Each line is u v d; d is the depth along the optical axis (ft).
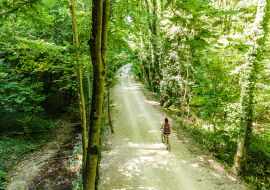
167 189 19.13
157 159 25.05
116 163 23.93
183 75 42.42
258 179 24.41
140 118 43.09
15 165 26.45
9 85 27.55
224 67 21.74
